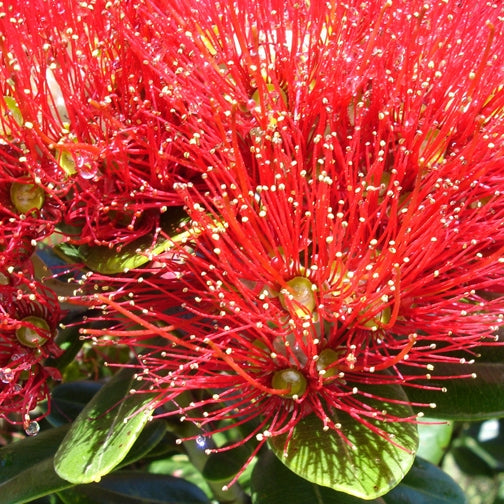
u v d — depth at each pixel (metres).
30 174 0.22
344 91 0.22
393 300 0.21
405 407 0.22
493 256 0.21
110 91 0.23
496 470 0.39
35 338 0.24
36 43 0.23
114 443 0.22
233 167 0.21
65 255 0.25
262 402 0.23
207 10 0.23
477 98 0.22
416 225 0.21
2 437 0.31
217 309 0.23
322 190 0.21
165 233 0.22
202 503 0.28
